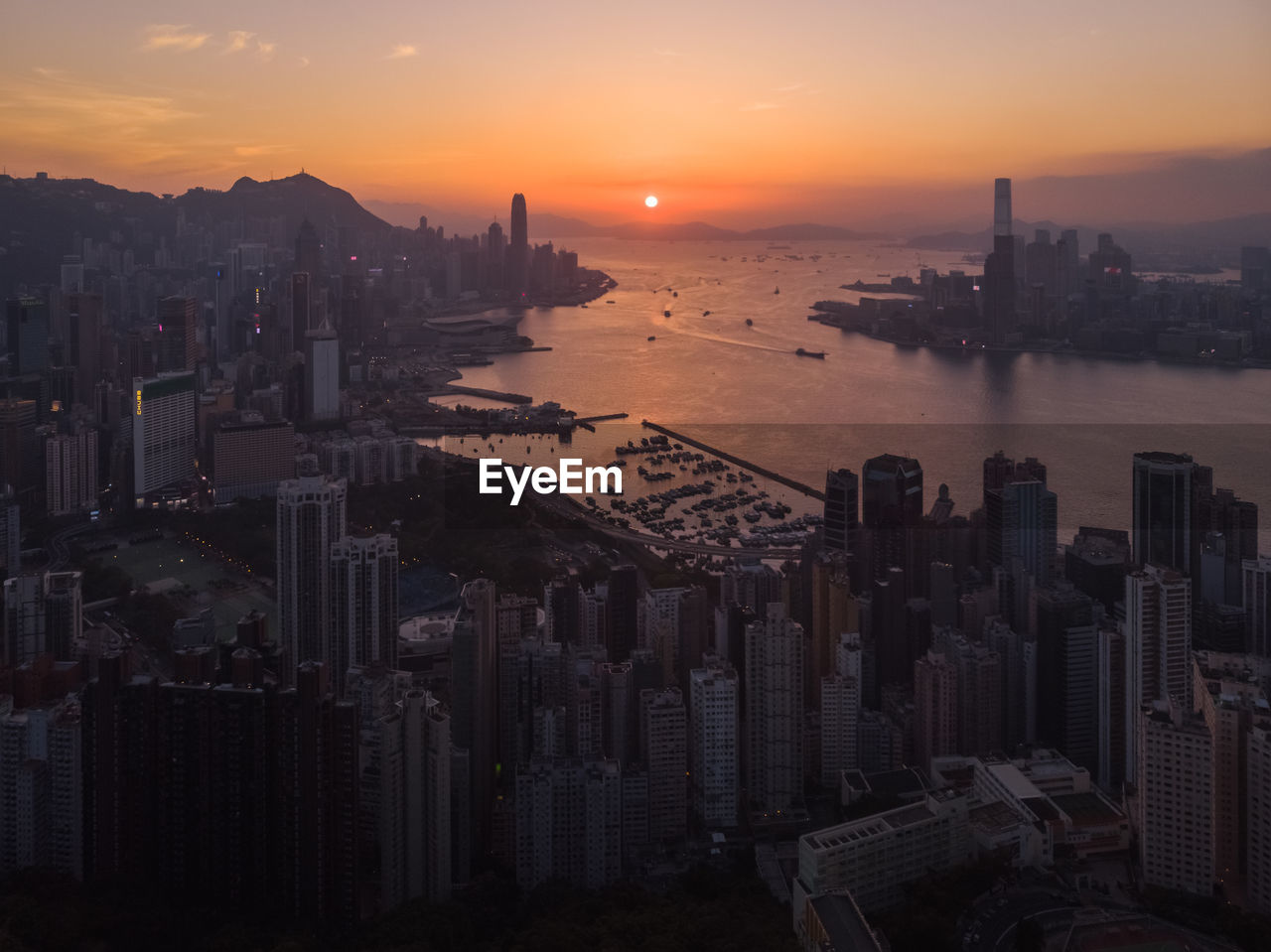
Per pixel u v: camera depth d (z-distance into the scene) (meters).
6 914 105.88
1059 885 107.25
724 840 128.88
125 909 110.50
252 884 116.50
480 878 124.69
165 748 117.25
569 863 123.94
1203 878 107.00
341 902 115.12
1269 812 105.00
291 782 114.56
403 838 119.62
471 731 128.50
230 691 115.81
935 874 109.62
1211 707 115.50
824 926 99.81
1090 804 120.69
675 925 106.00
